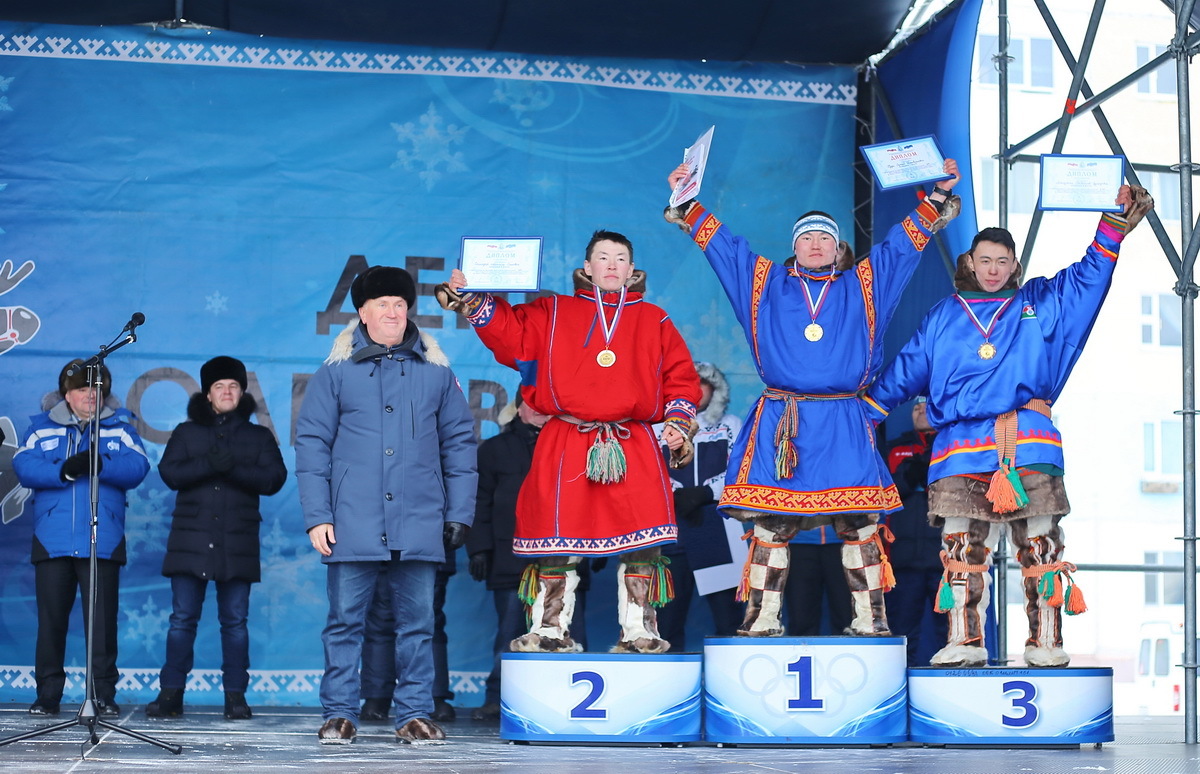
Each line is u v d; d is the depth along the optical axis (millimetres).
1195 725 5074
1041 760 4191
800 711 4828
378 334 4875
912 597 6457
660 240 7230
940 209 5145
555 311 5023
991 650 6449
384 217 7109
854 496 4957
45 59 6973
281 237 7047
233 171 7043
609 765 3957
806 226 5148
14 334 6828
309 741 4777
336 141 7121
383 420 4789
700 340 7184
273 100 7094
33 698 6648
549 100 7254
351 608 4754
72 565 6137
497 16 6770
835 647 4852
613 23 6840
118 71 7004
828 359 5000
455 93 7203
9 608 6688
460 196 7164
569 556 5027
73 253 6902
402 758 4137
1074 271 5168
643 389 4922
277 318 7004
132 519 6797
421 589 4828
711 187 7270
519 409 6398
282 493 6902
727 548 6617
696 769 3844
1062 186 5059
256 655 6777
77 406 6215
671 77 7332
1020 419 5023
